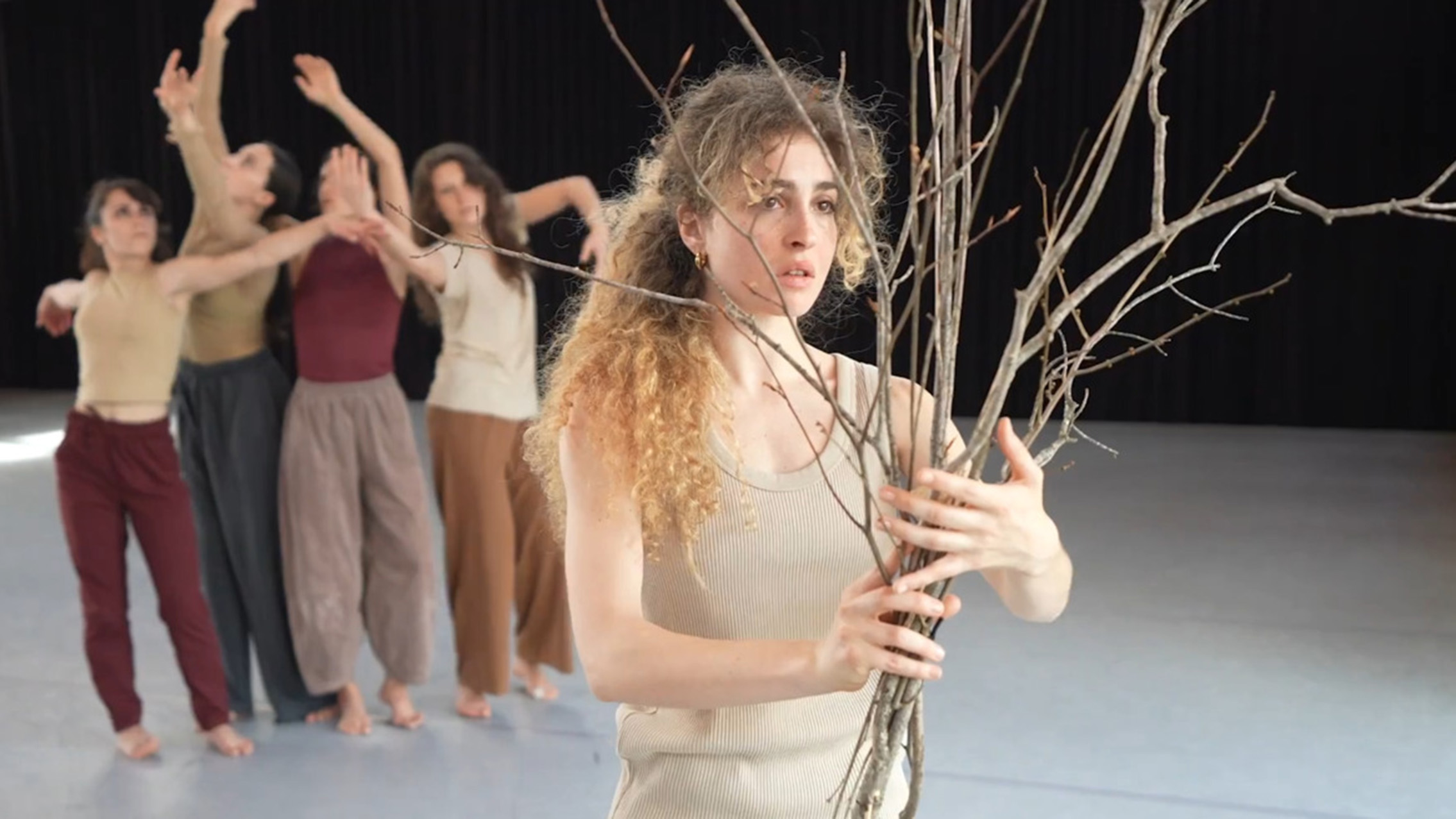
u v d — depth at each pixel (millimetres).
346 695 3709
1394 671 4055
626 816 1302
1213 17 9609
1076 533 6047
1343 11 9391
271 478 3641
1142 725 3635
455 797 3240
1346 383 9773
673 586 1231
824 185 1150
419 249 3576
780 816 1263
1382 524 6195
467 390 3678
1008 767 3348
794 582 1225
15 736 3635
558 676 4164
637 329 1225
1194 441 9109
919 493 1030
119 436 3393
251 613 3688
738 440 1227
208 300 3547
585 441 1199
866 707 1277
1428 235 9477
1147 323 10062
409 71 11148
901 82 10148
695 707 1114
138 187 3377
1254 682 3977
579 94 10945
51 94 11664
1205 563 5453
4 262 12172
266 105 11227
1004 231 10094
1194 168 9773
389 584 3668
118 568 3494
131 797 3240
